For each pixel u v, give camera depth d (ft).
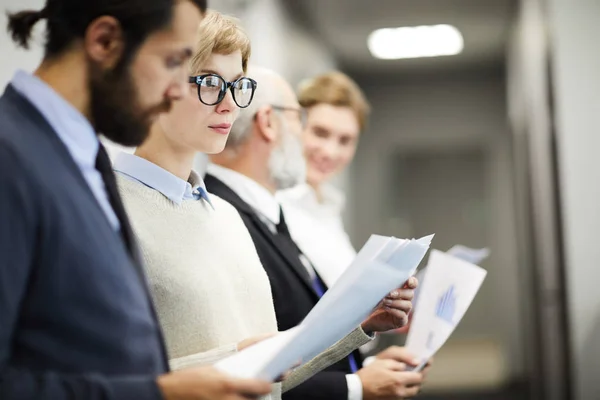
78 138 2.50
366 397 4.76
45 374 2.20
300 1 17.21
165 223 3.44
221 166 5.22
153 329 2.57
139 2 2.37
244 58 3.89
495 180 24.88
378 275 2.84
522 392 19.63
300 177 5.46
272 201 5.16
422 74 25.26
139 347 2.45
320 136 8.08
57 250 2.25
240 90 3.68
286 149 5.29
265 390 2.35
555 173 11.41
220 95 3.58
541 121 12.82
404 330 6.10
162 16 2.40
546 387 13.41
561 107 10.95
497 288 25.79
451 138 25.25
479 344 28.17
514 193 20.21
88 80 2.43
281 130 5.27
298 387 4.61
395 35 20.90
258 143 5.19
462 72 24.98
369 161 25.61
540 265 13.66
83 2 2.39
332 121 8.07
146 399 2.25
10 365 2.24
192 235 3.51
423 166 31.45
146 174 3.50
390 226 28.14
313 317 2.79
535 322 14.96
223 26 3.71
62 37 2.43
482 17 19.25
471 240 31.04
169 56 2.46
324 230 6.32
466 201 31.09
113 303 2.35
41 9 2.53
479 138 25.13
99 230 2.38
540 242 13.57
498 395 19.33
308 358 3.03
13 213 2.17
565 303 10.97
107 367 2.34
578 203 10.77
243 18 12.31
